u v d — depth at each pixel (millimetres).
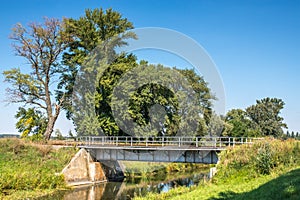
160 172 44625
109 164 39375
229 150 25891
